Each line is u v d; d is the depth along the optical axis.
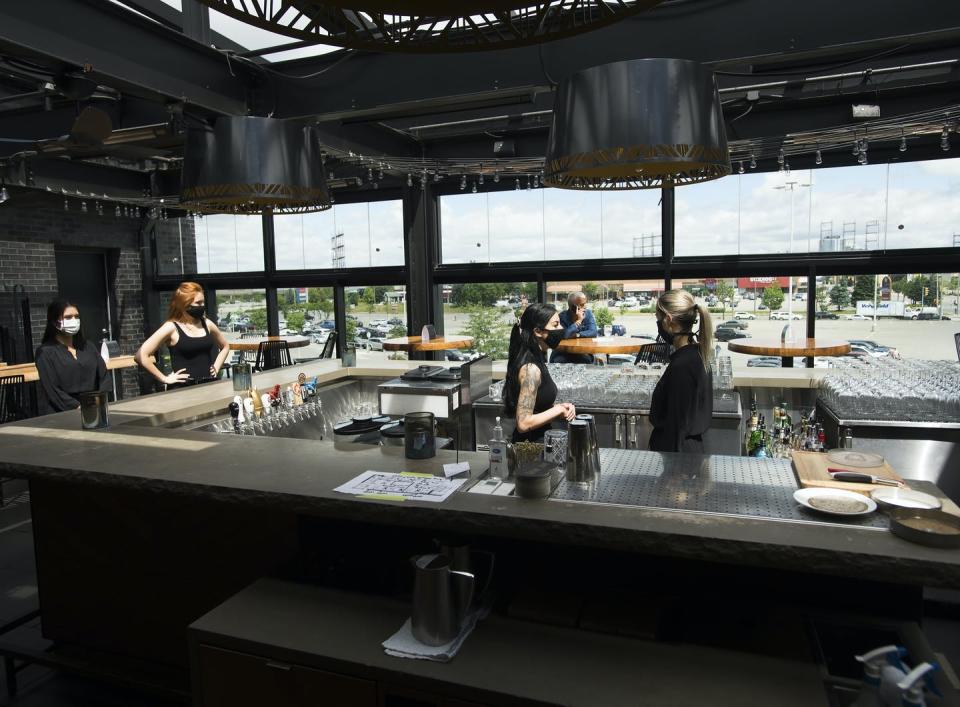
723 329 7.88
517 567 2.37
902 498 1.89
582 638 1.94
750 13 3.07
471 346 8.30
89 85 3.63
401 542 2.50
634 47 3.28
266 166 2.97
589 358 7.34
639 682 1.72
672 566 2.21
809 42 3.00
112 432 3.04
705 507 1.93
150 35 3.50
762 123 6.46
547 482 2.04
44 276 8.84
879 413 3.93
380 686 1.82
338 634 1.99
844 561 1.62
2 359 8.02
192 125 3.00
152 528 2.79
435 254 9.03
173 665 2.80
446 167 7.05
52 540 2.99
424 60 3.76
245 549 2.67
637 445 4.20
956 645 2.91
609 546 1.81
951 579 1.55
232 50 4.16
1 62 3.46
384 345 7.98
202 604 2.75
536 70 3.52
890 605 2.03
